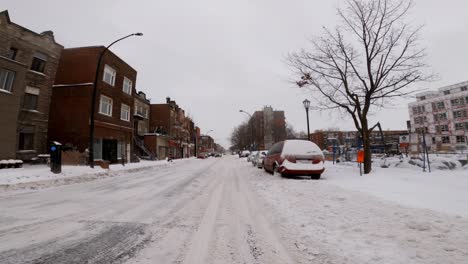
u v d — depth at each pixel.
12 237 3.67
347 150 22.25
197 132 87.19
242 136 75.56
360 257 2.87
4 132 14.38
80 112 20.56
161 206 5.82
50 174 11.84
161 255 3.05
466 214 4.17
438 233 3.44
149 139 38.34
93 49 21.47
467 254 2.80
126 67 26.28
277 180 9.70
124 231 3.97
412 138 20.91
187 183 10.20
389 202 5.20
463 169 11.62
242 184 9.67
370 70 11.82
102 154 21.94
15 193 7.82
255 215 4.93
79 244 3.40
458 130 57.25
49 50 20.19
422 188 6.71
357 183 8.12
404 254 2.88
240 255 3.05
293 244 3.37
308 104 17.58
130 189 8.59
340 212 4.76
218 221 4.54
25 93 18.47
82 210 5.43
